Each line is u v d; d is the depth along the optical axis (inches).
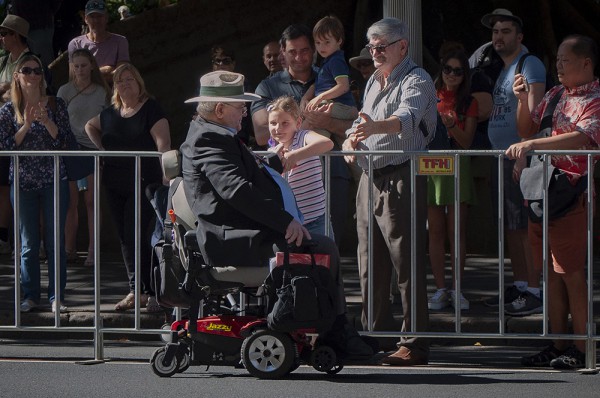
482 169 1082.7
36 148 817.5
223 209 609.6
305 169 687.1
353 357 629.3
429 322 794.8
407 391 601.3
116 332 701.3
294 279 601.0
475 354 737.6
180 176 634.2
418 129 677.3
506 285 929.5
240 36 1217.4
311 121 763.4
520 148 661.9
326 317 604.7
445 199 837.2
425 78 671.8
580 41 662.5
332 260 626.5
